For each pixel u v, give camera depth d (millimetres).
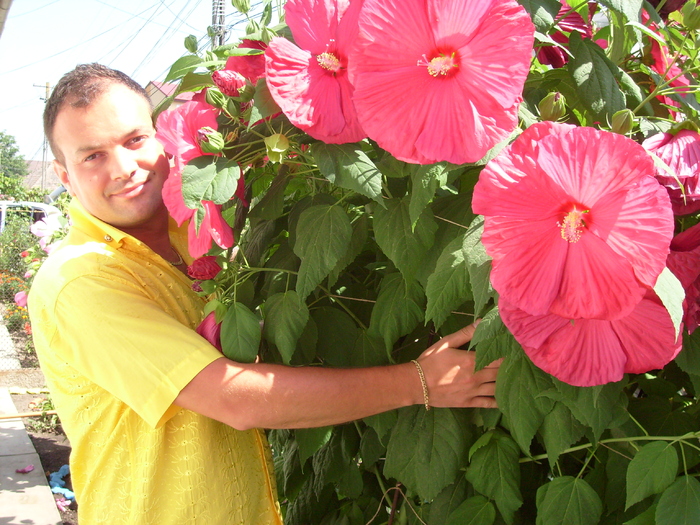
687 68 1185
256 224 1491
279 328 1229
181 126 1133
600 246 819
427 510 1383
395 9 891
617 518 1186
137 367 1210
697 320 920
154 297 1388
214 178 1070
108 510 1381
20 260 13078
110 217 1408
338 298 1480
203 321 1321
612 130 960
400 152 941
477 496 1255
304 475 1652
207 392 1186
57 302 1280
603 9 1284
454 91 904
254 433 1504
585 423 1031
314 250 1155
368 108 940
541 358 914
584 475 1289
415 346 1377
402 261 1106
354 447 1562
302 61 1033
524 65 855
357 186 1021
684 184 919
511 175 824
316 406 1176
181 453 1331
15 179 24297
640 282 791
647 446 1025
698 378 1043
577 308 854
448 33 886
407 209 1131
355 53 922
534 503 1321
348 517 1578
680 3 1228
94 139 1339
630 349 898
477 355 1104
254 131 1176
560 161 792
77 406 1372
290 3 1047
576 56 1113
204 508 1341
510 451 1219
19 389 7879
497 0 854
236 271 1329
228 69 1240
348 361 1369
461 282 998
